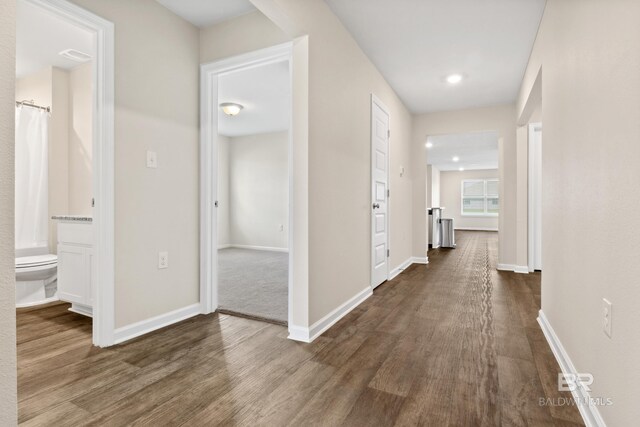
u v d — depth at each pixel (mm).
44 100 3359
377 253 3541
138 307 2205
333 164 2488
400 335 2223
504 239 4539
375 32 2719
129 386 1573
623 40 1073
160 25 2336
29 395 1492
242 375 1685
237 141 7117
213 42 2586
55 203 3342
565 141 1771
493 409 1403
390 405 1434
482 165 11070
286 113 5172
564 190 1787
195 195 2629
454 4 2328
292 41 2191
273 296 3168
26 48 2936
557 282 1929
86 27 1927
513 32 2684
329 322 2404
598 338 1269
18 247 3105
